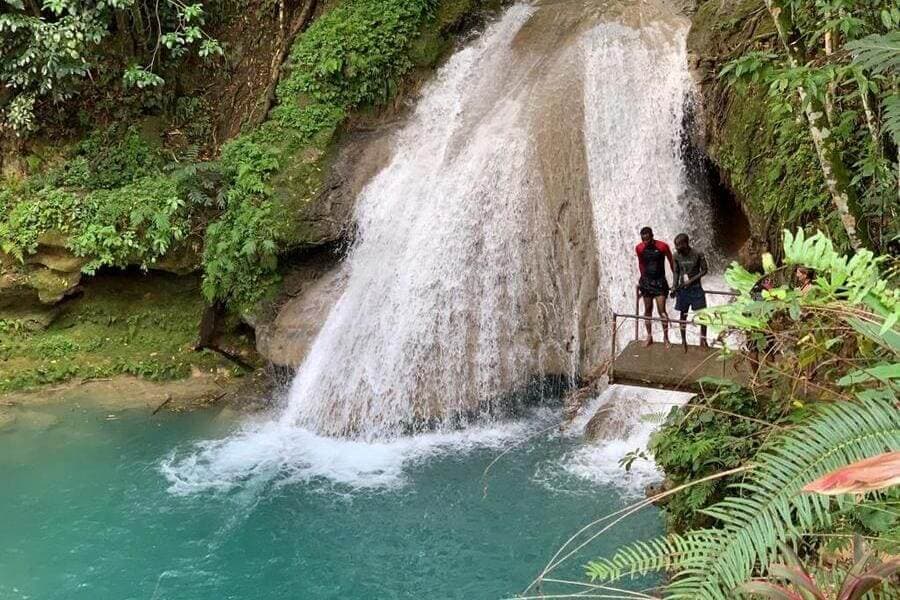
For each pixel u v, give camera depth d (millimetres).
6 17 13625
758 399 6730
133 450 11156
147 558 8836
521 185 12508
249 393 12805
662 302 9156
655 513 8898
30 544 9070
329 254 13844
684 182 12289
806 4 6836
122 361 13609
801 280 7312
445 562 8570
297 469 10672
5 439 11422
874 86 5754
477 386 11711
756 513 3473
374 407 11703
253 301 13414
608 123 12859
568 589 7855
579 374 11578
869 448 3377
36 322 13844
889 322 3430
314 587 8320
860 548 3520
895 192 6520
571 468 10180
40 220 13633
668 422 7633
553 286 11992
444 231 12602
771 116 10430
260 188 13625
